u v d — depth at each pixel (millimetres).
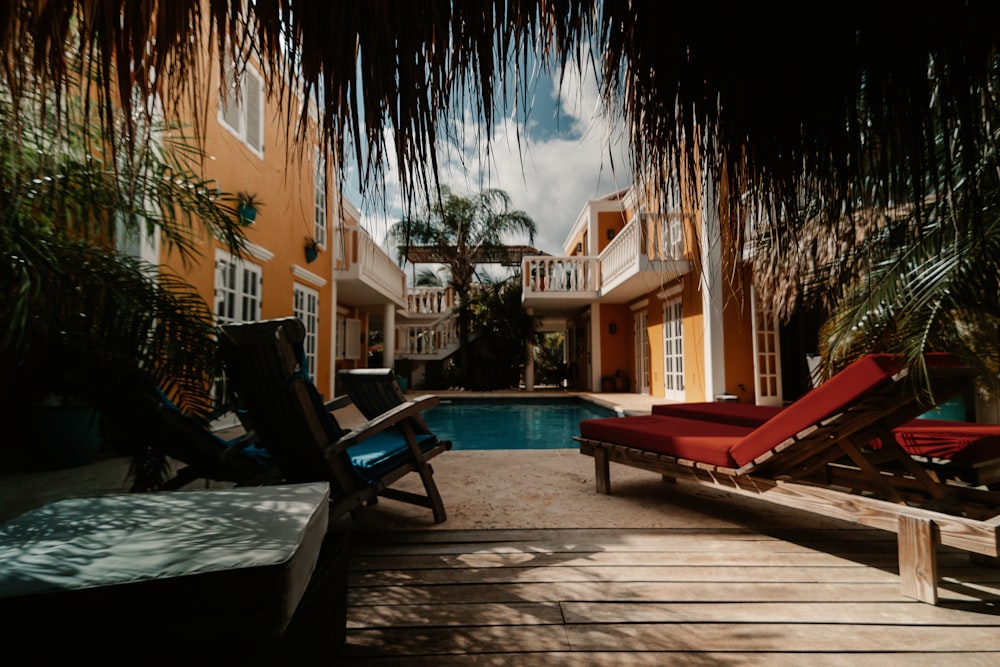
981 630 1397
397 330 15016
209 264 5227
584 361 14242
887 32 794
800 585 1692
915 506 1972
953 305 2361
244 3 751
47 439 3582
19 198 1727
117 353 2037
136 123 815
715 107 925
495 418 9281
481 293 14398
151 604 594
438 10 720
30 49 751
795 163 930
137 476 2459
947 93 849
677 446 2412
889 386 1636
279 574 625
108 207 2176
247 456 2537
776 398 7047
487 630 1420
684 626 1437
